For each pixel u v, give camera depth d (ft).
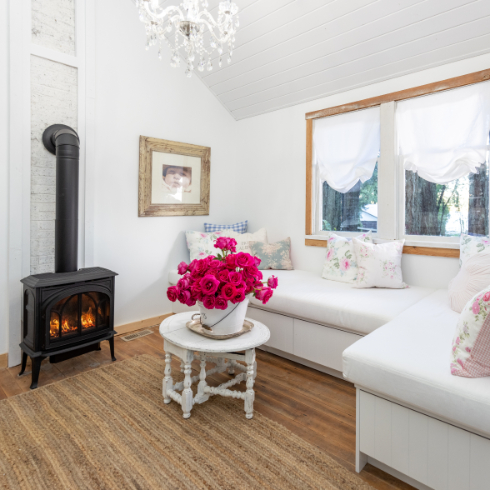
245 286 5.66
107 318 8.29
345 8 7.94
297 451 5.19
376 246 8.67
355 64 9.05
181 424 5.79
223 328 5.92
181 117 11.32
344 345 7.27
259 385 7.25
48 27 8.39
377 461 4.93
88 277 7.76
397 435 4.47
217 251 10.99
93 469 4.75
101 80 9.39
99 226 9.55
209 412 6.17
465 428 3.92
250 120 12.50
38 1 8.22
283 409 6.35
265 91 11.21
